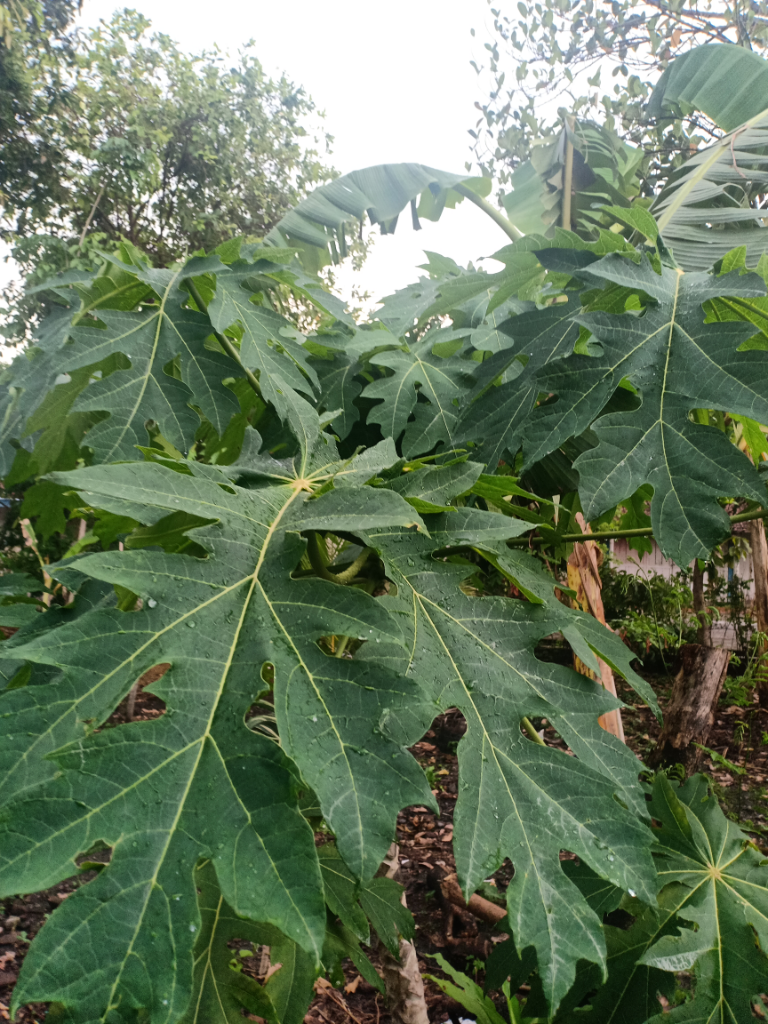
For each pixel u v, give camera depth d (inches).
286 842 22.6
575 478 67.7
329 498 35.0
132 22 382.0
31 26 356.5
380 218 126.0
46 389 51.4
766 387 41.0
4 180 360.5
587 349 55.4
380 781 24.5
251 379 55.4
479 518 39.5
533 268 61.8
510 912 26.5
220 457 69.5
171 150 378.6
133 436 51.0
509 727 31.9
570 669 35.4
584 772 31.0
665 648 263.7
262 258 65.1
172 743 24.7
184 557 30.4
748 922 48.0
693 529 39.7
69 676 25.9
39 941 20.1
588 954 26.2
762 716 222.4
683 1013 44.7
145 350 53.6
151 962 20.5
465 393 63.1
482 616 36.1
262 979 104.0
